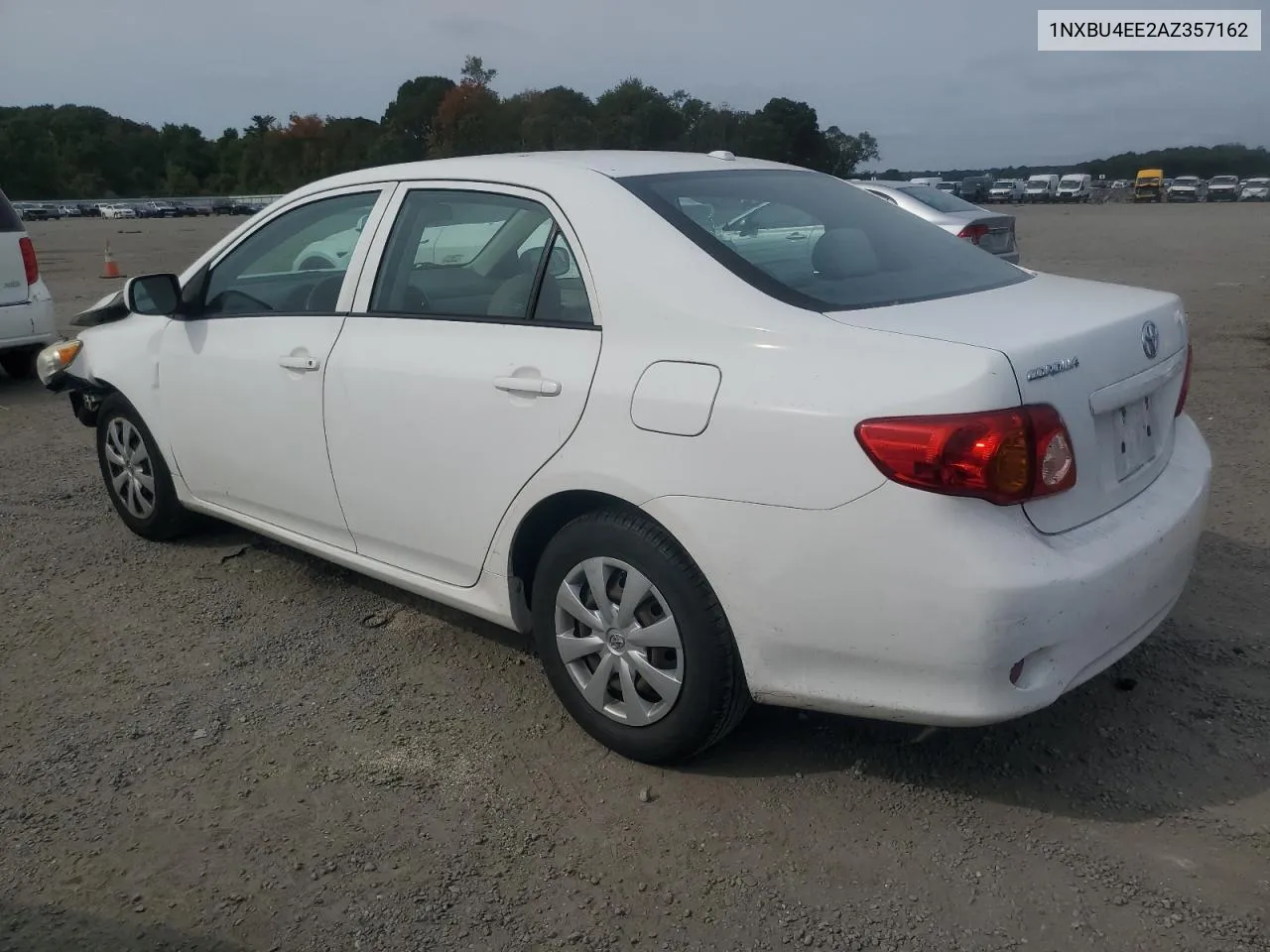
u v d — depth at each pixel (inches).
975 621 100.6
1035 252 863.7
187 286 183.0
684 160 147.9
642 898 105.7
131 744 135.6
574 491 123.8
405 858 112.7
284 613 173.6
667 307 118.3
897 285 125.1
